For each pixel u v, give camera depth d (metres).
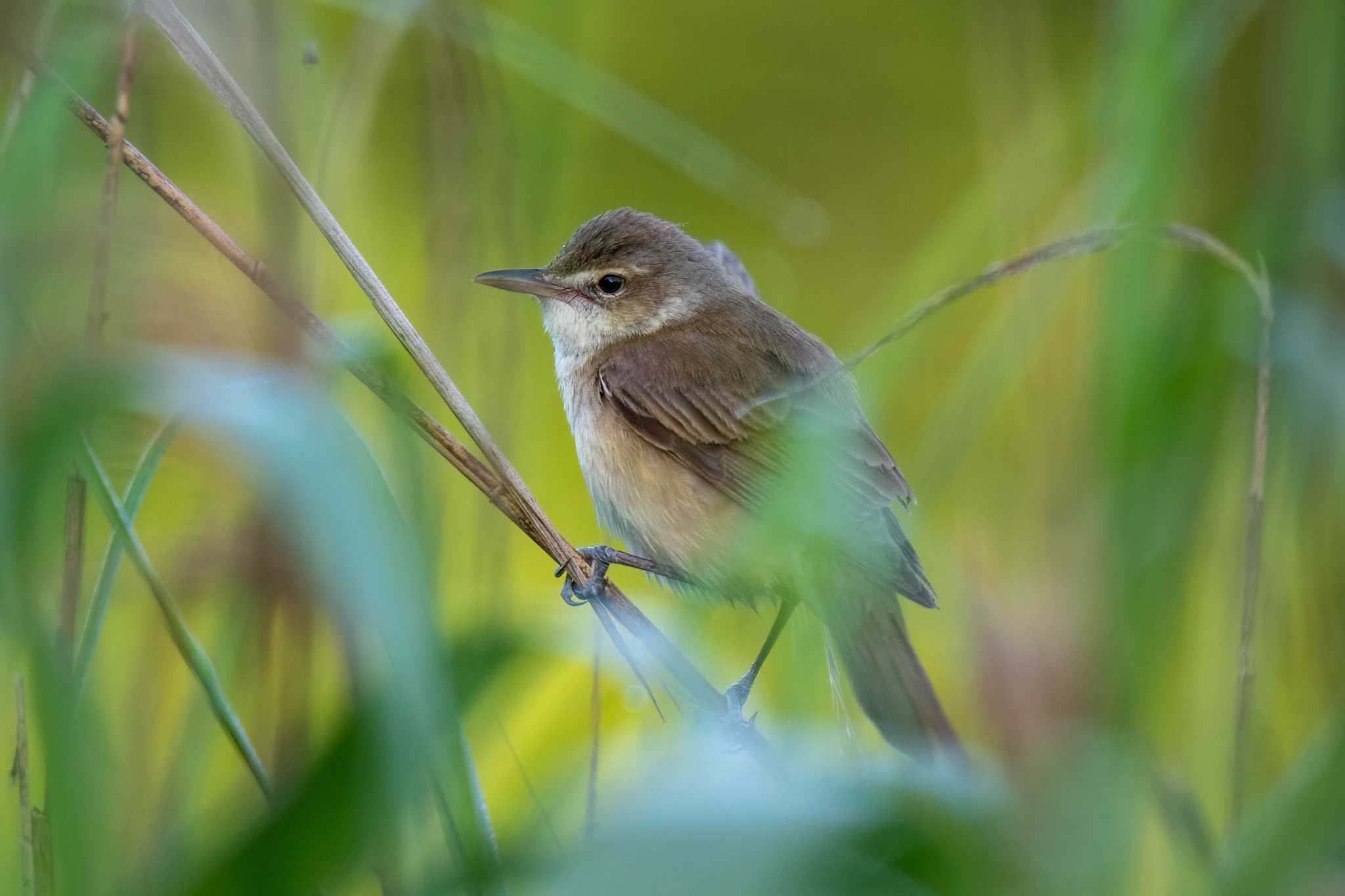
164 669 8.67
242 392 5.45
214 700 6.11
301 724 7.72
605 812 4.93
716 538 9.51
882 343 7.07
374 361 7.85
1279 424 10.38
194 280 8.12
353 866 5.25
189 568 8.30
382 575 5.20
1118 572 9.12
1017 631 6.00
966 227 10.09
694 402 9.71
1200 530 10.09
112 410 5.41
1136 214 9.21
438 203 9.03
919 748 7.66
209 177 10.23
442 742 5.12
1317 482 10.38
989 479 10.14
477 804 5.65
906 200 17.34
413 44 10.58
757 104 18.06
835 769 4.62
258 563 7.83
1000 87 10.40
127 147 6.65
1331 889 5.76
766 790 4.39
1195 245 8.27
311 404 5.46
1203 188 10.57
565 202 9.88
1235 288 10.15
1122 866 4.92
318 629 8.46
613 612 7.42
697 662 8.20
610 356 10.23
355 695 6.01
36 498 5.23
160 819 7.32
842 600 7.66
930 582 10.17
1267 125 10.57
